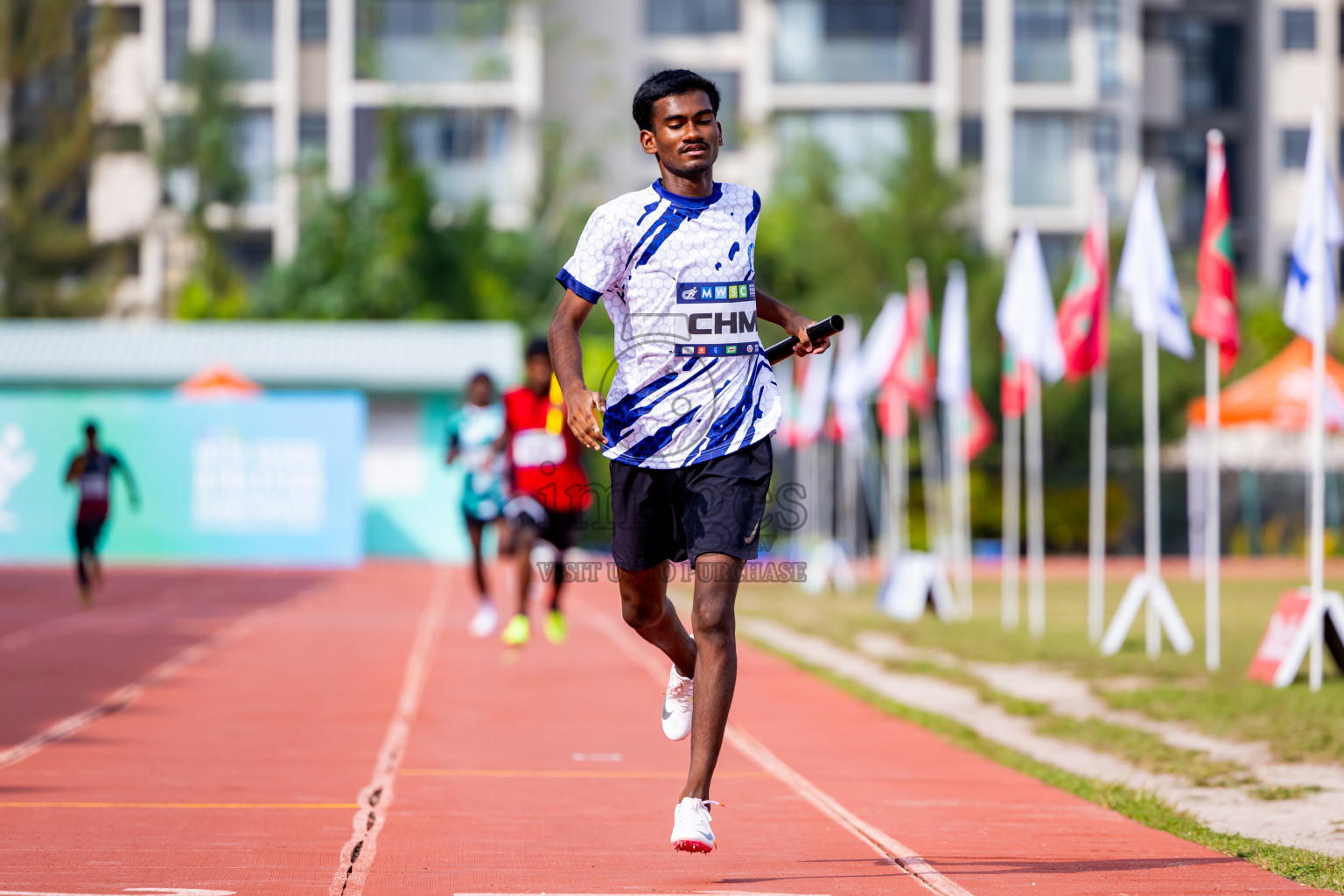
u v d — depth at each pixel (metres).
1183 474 127.38
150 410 101.44
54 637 49.12
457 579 86.44
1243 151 172.88
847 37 164.75
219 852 18.08
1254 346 137.00
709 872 17.36
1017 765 26.39
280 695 35.09
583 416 16.38
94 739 27.95
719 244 16.95
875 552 122.50
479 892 16.06
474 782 23.86
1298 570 107.19
